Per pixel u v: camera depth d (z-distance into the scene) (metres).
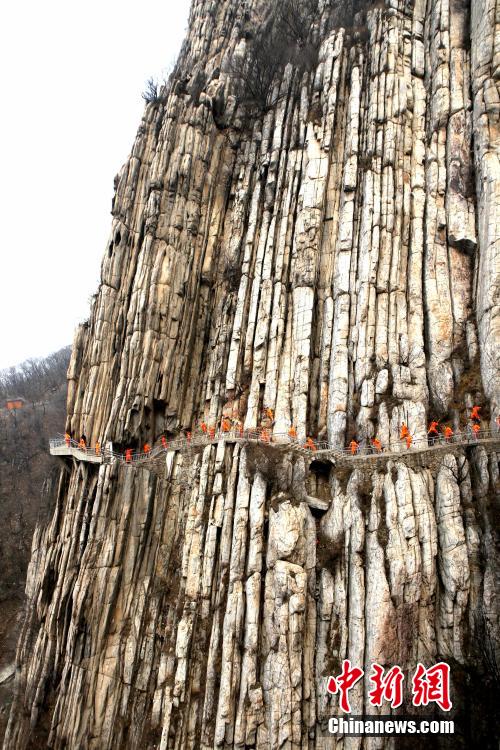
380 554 24.05
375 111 36.88
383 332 31.50
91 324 40.12
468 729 21.09
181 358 38.03
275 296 35.91
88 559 29.89
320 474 29.05
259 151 43.94
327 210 37.00
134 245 40.66
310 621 24.55
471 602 22.91
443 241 33.06
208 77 49.84
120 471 31.80
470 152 33.81
